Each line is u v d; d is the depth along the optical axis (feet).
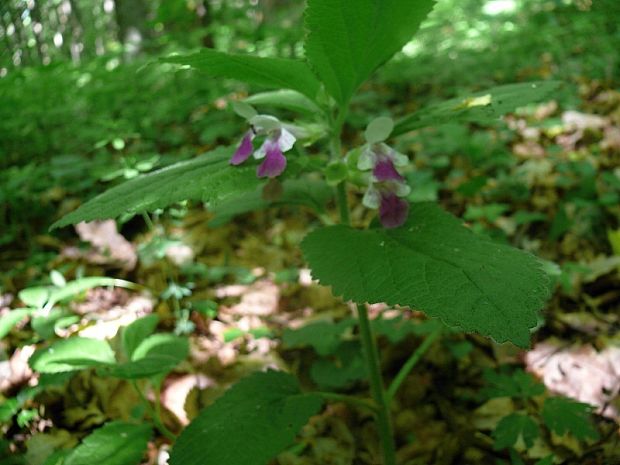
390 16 0.64
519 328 0.51
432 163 1.92
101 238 1.65
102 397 1.12
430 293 0.55
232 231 1.81
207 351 1.28
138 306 1.40
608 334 1.24
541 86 0.82
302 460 1.05
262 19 4.67
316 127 0.76
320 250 0.66
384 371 1.24
